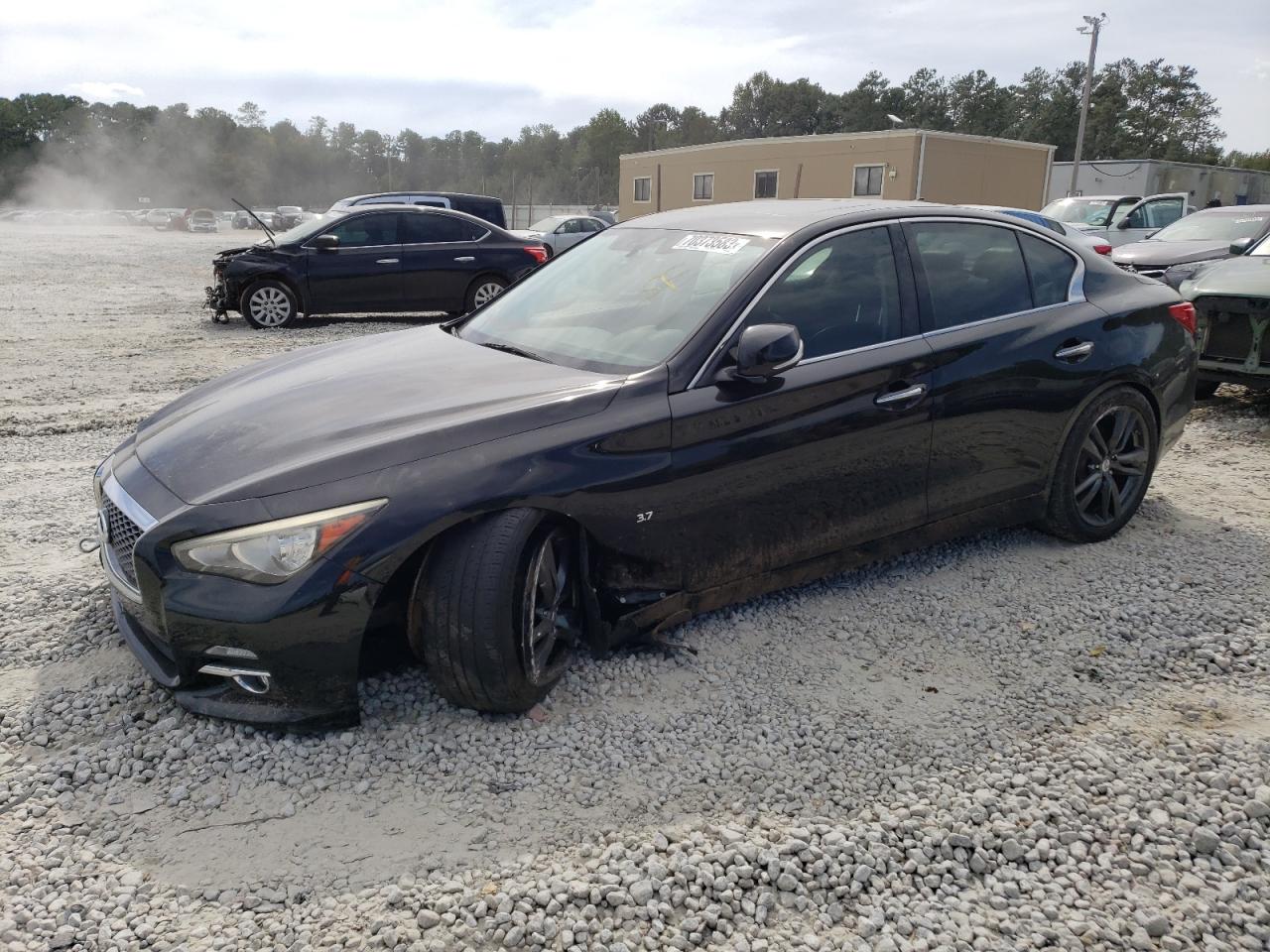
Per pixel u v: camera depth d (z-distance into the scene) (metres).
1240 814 2.78
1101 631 3.87
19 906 2.38
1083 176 40.94
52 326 12.43
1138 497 4.82
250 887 2.48
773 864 2.55
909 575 4.38
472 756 3.02
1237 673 3.57
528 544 3.10
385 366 3.78
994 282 4.32
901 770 2.98
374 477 2.96
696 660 3.62
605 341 3.72
